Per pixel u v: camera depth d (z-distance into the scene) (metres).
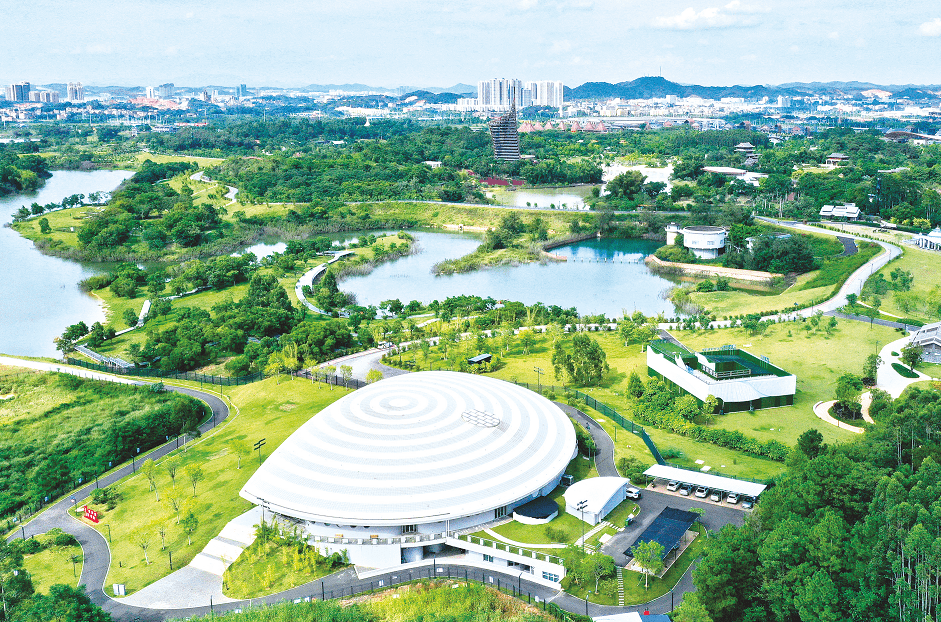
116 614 163.88
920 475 160.38
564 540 177.62
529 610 154.38
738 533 155.25
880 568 142.25
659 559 159.38
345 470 195.12
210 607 164.62
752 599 149.12
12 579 167.50
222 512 199.88
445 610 154.38
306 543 179.12
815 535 146.50
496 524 185.12
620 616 146.38
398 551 177.38
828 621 135.50
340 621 148.75
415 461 197.75
